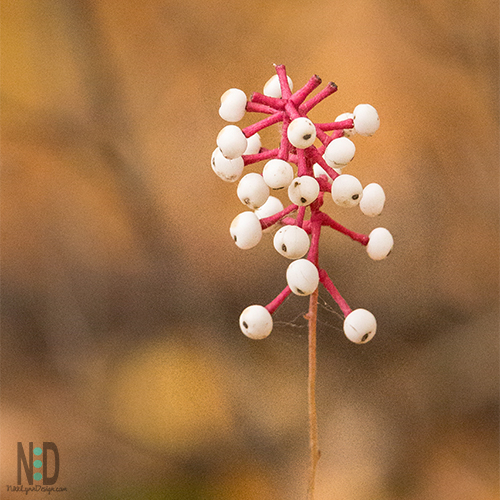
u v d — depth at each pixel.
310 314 1.51
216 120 2.87
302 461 1.95
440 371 2.24
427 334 2.40
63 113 2.52
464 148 2.57
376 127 1.50
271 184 1.49
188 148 2.86
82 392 2.23
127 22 2.70
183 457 1.95
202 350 2.38
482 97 2.47
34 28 2.50
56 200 2.81
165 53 2.79
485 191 2.53
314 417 1.52
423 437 2.02
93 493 1.79
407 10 2.49
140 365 2.33
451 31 2.42
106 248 2.76
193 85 2.86
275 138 2.78
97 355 2.42
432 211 2.65
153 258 2.61
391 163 2.78
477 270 2.49
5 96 2.49
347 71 2.80
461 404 2.13
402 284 2.59
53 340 2.48
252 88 2.89
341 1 2.73
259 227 1.50
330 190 1.50
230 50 2.85
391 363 2.32
